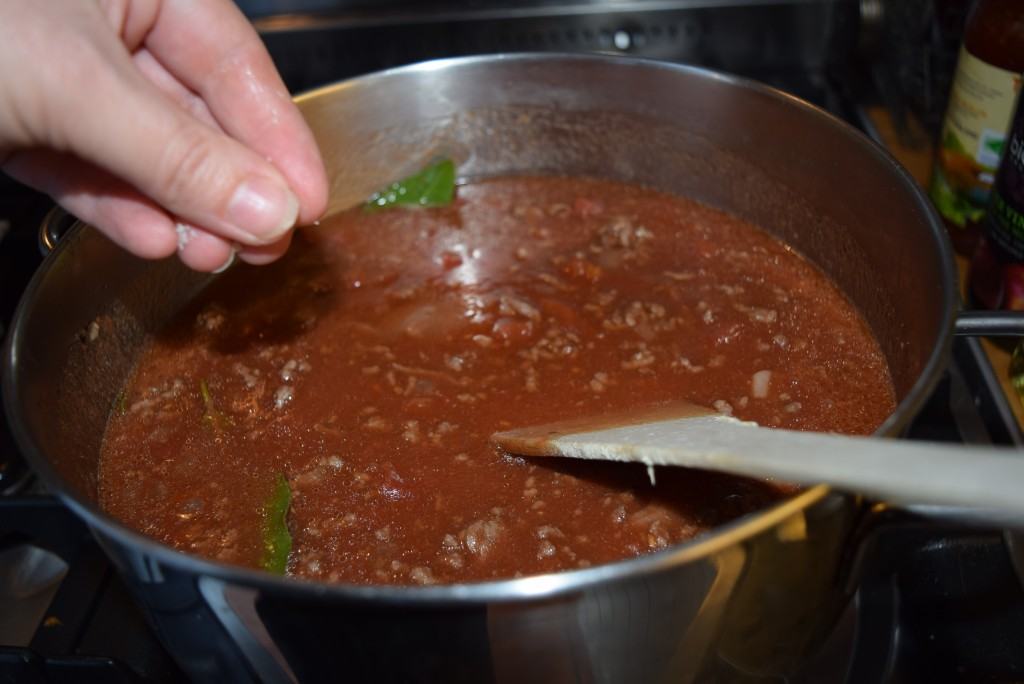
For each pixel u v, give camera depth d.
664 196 0.44
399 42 0.49
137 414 0.35
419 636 0.23
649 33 0.50
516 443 0.31
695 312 0.38
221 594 0.24
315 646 0.24
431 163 0.44
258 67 0.33
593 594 0.22
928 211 0.30
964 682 0.30
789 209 0.40
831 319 0.37
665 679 0.26
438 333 0.38
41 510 0.34
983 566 0.32
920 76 0.47
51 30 0.25
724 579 0.23
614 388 0.35
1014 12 0.36
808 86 0.49
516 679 0.25
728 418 0.27
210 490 0.33
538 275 0.40
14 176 0.30
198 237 0.30
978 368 0.35
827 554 0.25
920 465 0.19
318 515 0.32
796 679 0.30
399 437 0.34
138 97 0.26
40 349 0.31
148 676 0.31
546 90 0.42
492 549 0.30
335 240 0.42
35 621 0.35
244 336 0.38
